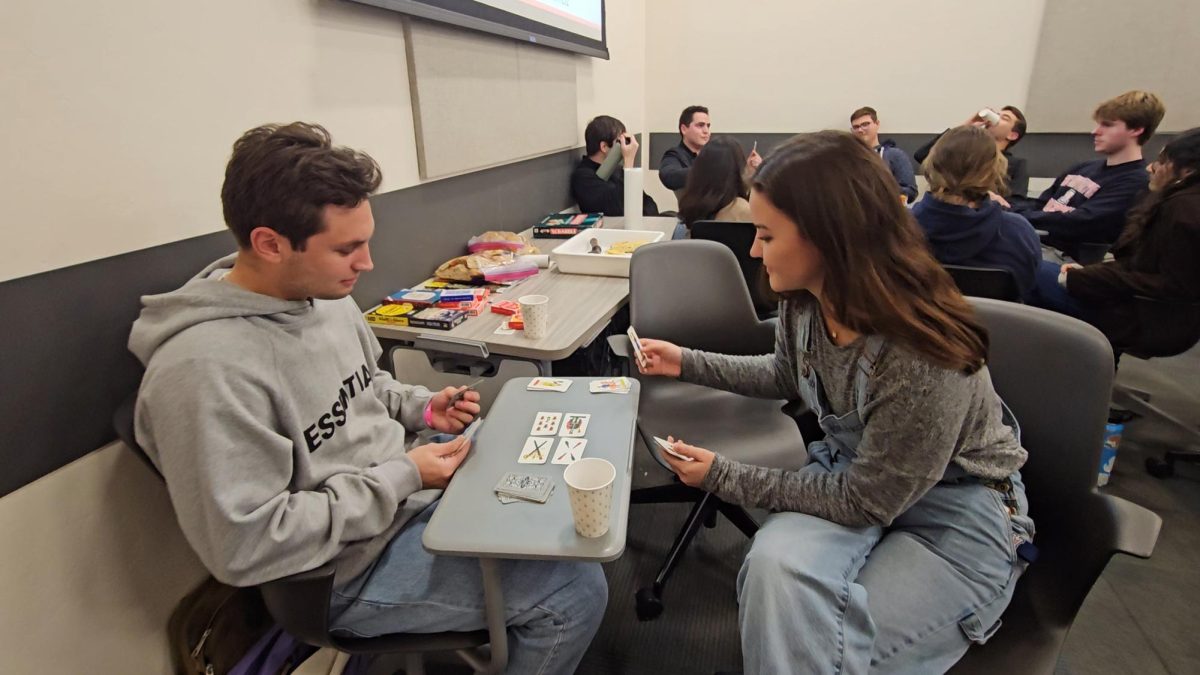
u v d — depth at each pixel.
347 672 1.22
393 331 1.58
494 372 1.57
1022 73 3.92
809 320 1.03
